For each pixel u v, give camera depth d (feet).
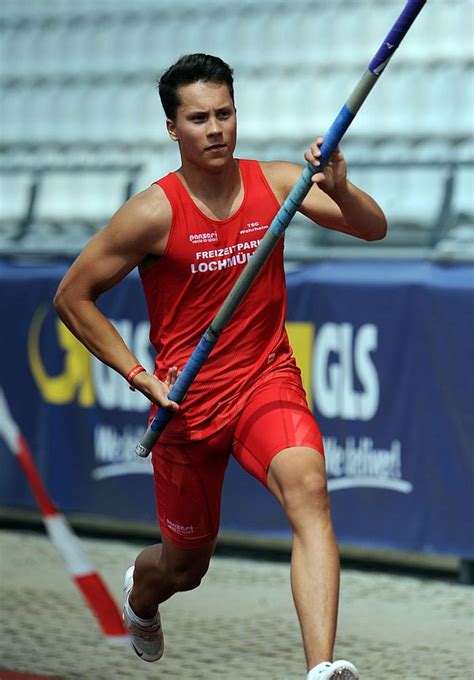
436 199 88.33
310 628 33.01
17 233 87.40
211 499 39.50
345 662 31.94
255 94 113.80
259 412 36.73
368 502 66.23
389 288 65.31
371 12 112.47
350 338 66.80
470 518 62.75
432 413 63.82
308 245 74.23
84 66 124.47
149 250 37.45
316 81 112.16
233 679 45.68
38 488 73.15
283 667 47.47
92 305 38.32
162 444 39.09
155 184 37.58
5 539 78.23
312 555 33.88
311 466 34.91
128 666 47.91
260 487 70.49
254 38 116.88
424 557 71.56
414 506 64.59
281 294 38.22
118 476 75.25
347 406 66.90
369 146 101.96
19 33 127.75
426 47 107.96
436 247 69.41
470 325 62.54
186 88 36.32
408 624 55.06
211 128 36.06
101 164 93.04
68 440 77.25
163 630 54.24
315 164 34.60
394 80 106.63
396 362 65.10
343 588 63.41
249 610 58.39
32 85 124.98
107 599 58.65
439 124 104.17
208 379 37.70
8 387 79.82
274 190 38.19
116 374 75.10
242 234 37.40
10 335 79.77
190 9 121.29
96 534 79.15
